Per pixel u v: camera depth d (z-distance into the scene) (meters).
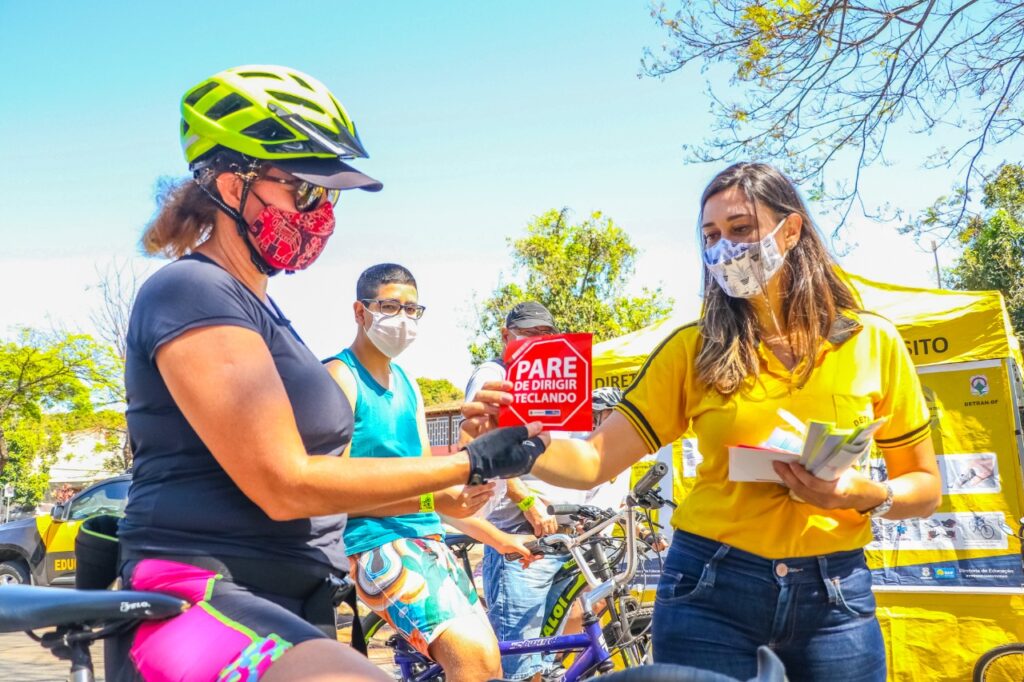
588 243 27.36
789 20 7.73
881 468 5.60
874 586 5.91
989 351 5.81
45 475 54.72
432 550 3.28
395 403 3.54
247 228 1.72
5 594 1.49
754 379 2.29
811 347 2.28
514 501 4.27
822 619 2.22
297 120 1.71
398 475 1.49
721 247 2.31
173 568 1.52
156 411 1.57
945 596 5.70
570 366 1.60
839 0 7.58
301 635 1.41
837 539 2.24
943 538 5.78
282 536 1.61
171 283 1.56
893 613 5.81
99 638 1.49
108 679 1.53
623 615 4.21
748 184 2.34
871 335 2.37
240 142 1.69
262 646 1.39
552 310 26.77
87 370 34.88
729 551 2.25
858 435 1.91
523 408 1.62
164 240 1.75
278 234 1.73
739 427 2.28
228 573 1.54
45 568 11.20
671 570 2.38
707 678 1.05
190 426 1.56
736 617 2.24
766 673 1.17
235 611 1.46
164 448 1.57
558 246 27.61
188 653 1.41
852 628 2.23
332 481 1.48
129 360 1.61
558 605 4.38
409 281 3.58
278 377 1.55
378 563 3.20
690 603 2.30
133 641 1.47
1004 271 20.19
